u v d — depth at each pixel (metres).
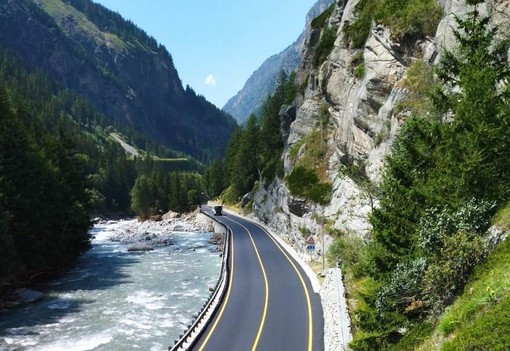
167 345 30.92
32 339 32.44
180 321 36.00
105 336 32.88
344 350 20.34
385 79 37.31
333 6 81.44
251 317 30.59
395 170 21.44
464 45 19.36
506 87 18.12
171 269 56.69
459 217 14.88
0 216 43.41
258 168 113.75
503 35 22.77
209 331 28.31
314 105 68.44
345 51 50.84
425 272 14.70
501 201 15.78
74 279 51.94
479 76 17.38
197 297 42.94
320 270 42.44
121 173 153.62
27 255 49.72
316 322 29.22
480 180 16.34
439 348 11.47
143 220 129.00
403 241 19.86
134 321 36.19
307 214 55.31
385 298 17.58
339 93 51.38
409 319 16.97
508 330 9.18
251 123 119.94
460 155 17.03
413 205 19.72
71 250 60.88
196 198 146.00
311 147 62.25
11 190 47.19
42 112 169.62
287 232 63.72
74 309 39.84
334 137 55.88
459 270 13.68
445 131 18.50
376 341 17.89
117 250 73.69
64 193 60.41
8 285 45.66
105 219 136.62
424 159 20.53
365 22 48.34
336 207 47.75
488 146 16.58
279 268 44.94
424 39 34.38
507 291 10.87
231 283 39.69
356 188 43.03
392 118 34.41
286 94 108.50
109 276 53.25
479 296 11.67
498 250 12.92
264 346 25.67
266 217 82.50
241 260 49.72
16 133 52.03
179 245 77.62
